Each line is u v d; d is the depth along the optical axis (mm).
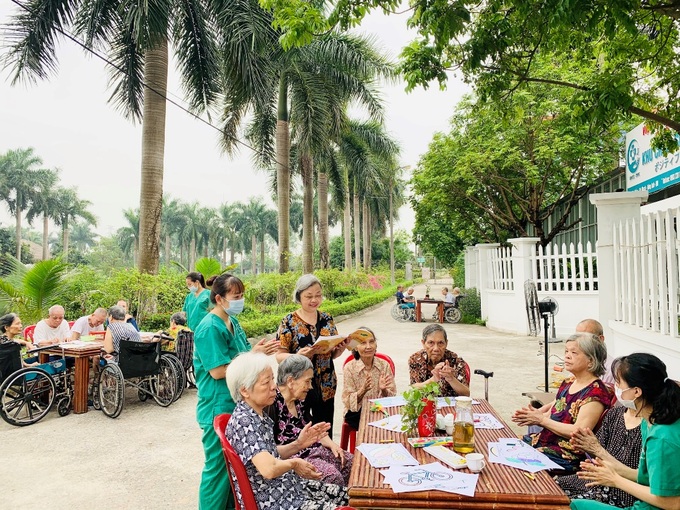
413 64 5480
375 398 4176
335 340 3703
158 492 4121
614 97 4691
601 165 13758
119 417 6387
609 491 2758
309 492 2916
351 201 38562
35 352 6840
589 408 3133
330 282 21922
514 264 13789
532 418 3230
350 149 25109
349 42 17609
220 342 3324
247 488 2568
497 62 5570
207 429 3250
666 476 2238
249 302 15703
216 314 3486
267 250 98938
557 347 11367
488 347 11414
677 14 4586
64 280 10617
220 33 11914
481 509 2254
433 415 3150
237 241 76688
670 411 2299
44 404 6863
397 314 18750
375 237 54469
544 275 13469
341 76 18141
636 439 2801
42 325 7371
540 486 2359
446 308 17906
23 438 5543
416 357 4371
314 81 17422
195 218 73062
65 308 11258
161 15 10102
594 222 15469
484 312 16562
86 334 7957
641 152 10422
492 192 16406
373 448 2896
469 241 22594
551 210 15297
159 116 11375
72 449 5180
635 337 5805
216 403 3258
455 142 15500
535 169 13273
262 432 2734
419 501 2289
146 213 11203
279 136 17891
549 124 13609
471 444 2766
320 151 17719
